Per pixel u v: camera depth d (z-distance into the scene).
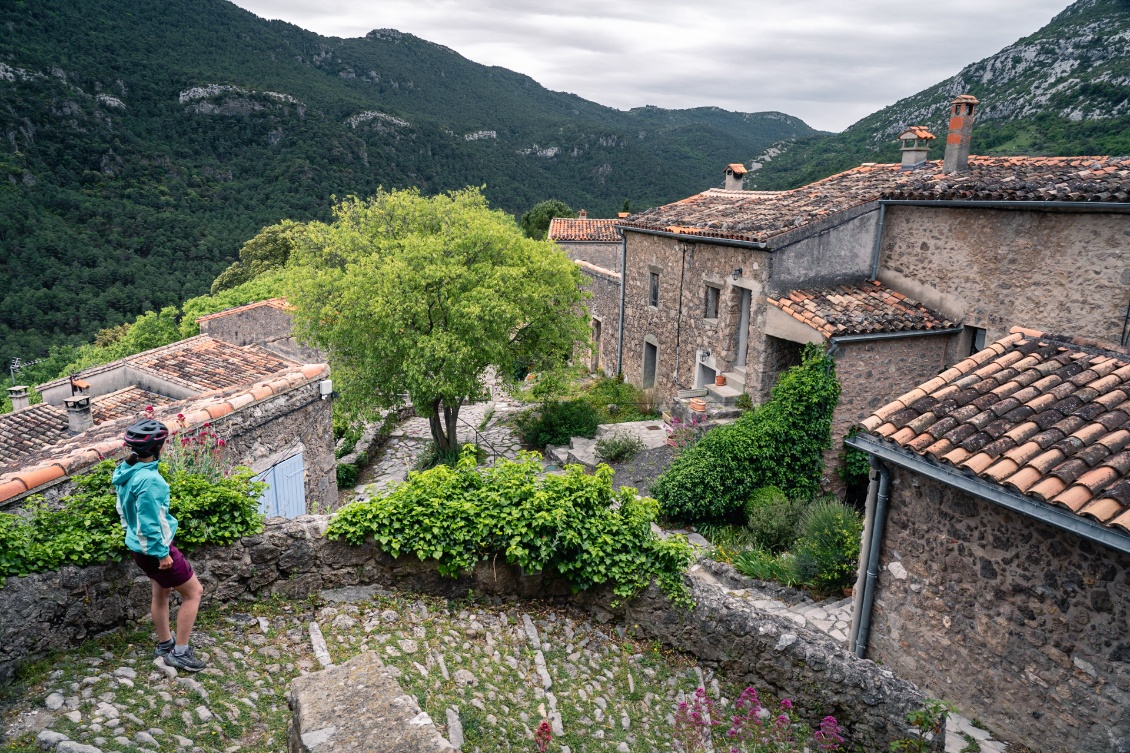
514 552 5.54
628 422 17.42
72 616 4.27
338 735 3.27
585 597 6.07
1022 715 5.50
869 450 6.31
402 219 18.30
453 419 17.70
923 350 12.42
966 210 11.59
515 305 15.81
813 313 12.13
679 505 11.45
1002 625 5.60
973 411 6.01
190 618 4.25
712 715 5.11
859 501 12.83
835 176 16.30
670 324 17.39
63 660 4.15
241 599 5.24
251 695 4.19
